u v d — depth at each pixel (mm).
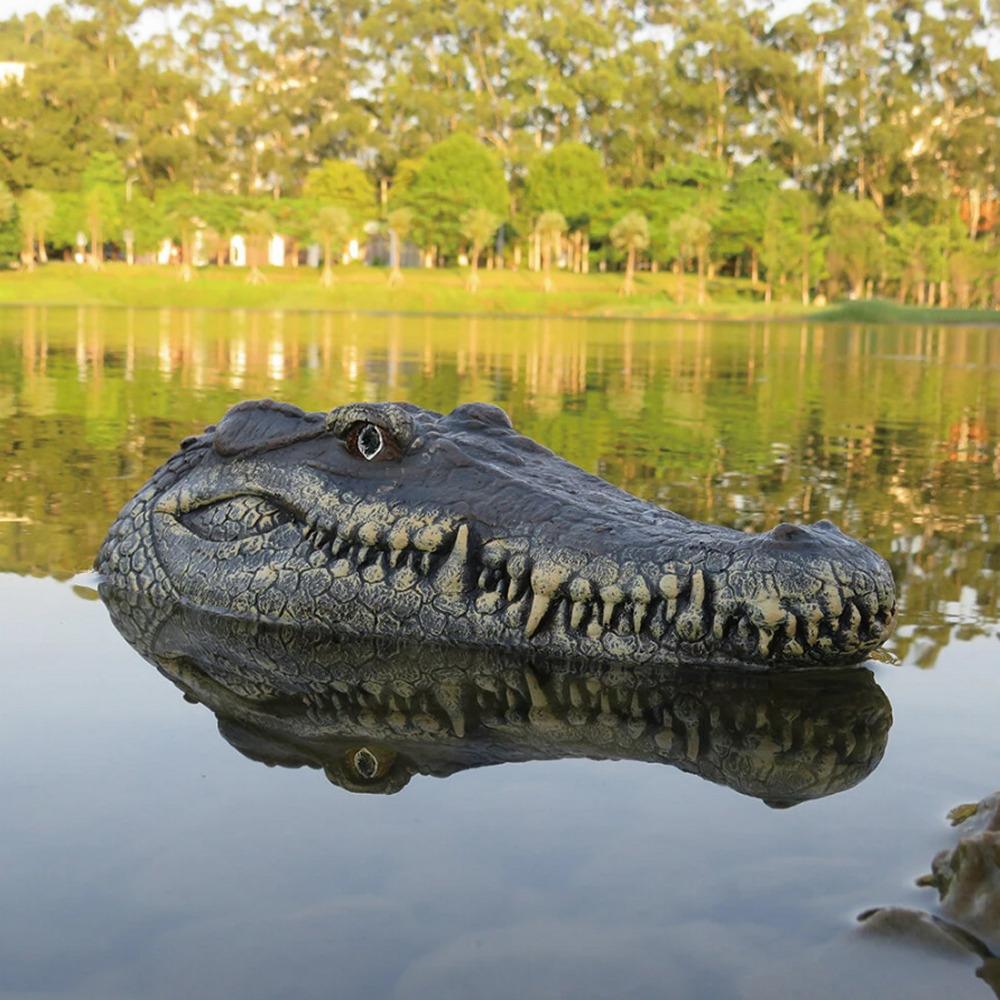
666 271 105688
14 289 71688
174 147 93250
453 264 109062
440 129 102500
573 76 105875
